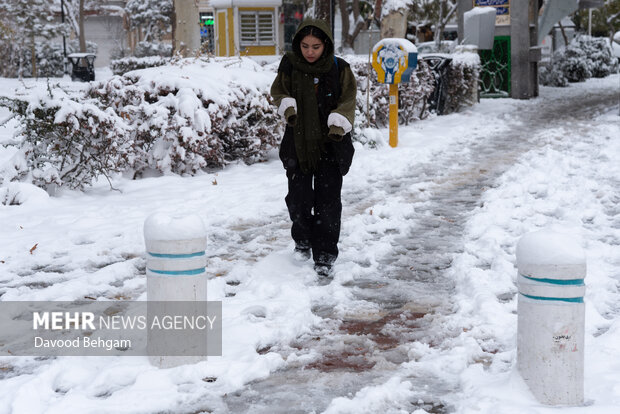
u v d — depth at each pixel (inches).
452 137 550.3
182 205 301.7
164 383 131.7
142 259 227.3
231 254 232.7
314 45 191.5
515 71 946.7
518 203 299.3
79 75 1269.7
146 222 139.1
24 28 1433.3
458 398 125.2
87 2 1888.5
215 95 381.4
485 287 186.7
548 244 119.0
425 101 673.6
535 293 119.6
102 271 210.4
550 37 1491.1
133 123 378.9
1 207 299.1
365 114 533.6
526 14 932.0
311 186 206.5
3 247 239.5
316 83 194.4
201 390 129.2
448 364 139.6
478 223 267.0
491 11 912.3
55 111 319.9
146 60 905.5
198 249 138.4
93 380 133.3
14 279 208.4
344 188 348.8
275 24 1012.5
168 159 372.8
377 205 299.7
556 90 1175.6
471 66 799.7
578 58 1499.8
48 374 136.6
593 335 155.7
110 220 277.9
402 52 470.6
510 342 151.0
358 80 544.4
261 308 174.6
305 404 124.7
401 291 192.5
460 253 230.7
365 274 210.1
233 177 377.7
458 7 954.7
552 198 302.4
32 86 329.7
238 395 128.9
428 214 292.2
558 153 437.1
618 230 245.0
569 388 118.7
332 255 205.3
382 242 242.8
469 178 376.2
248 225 275.7
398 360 145.3
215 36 1037.8
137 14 1685.5
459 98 786.8
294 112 189.2
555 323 118.3
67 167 335.0
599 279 191.9
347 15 1304.1
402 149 473.4
